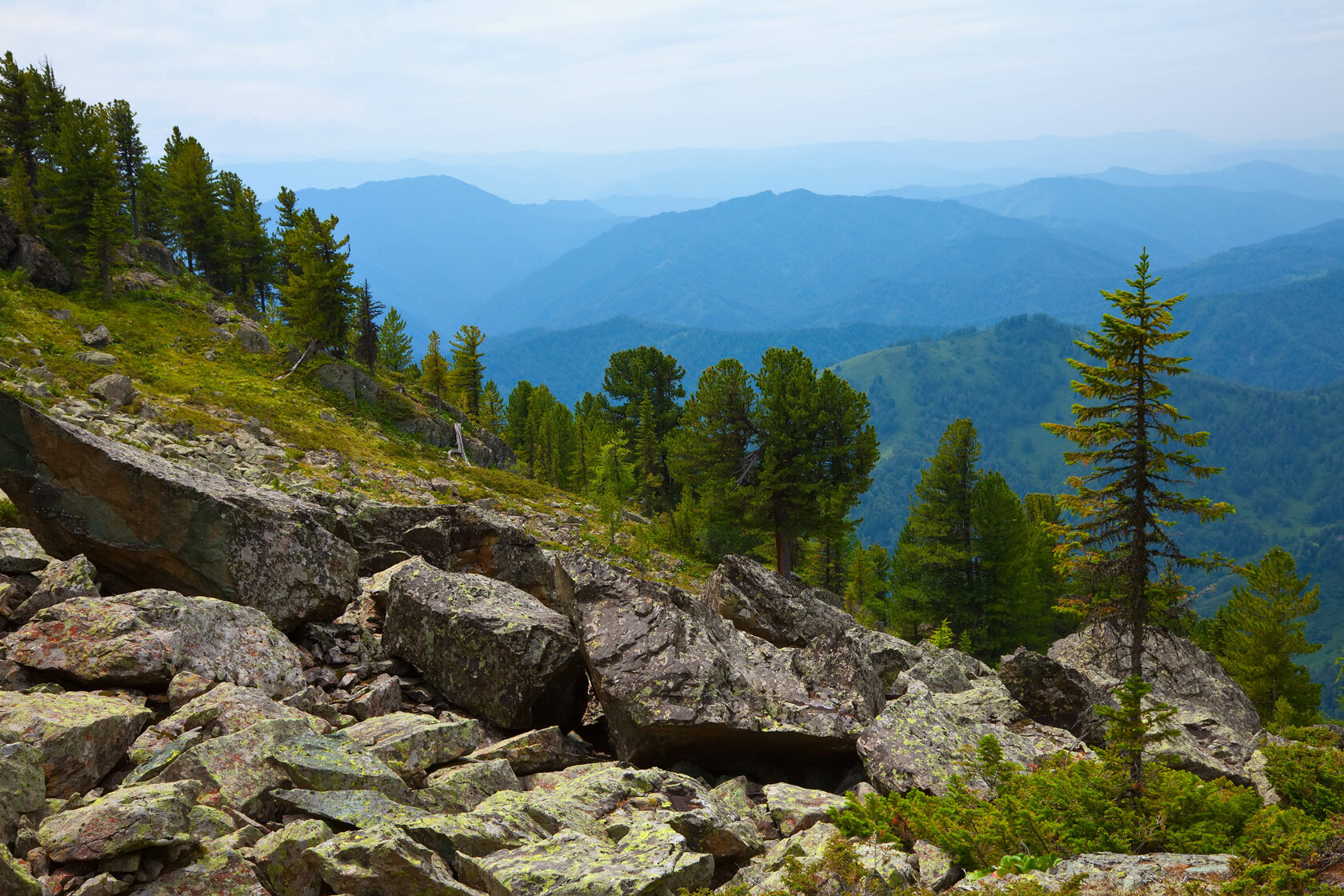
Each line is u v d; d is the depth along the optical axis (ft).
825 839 32.60
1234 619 173.88
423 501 192.34
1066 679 54.49
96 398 185.16
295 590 45.34
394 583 46.96
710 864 27.04
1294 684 158.20
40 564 40.86
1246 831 30.17
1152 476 74.90
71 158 276.21
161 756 27.45
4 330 211.61
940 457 173.68
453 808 30.58
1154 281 71.72
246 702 32.01
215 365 261.24
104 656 32.58
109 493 42.09
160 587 43.37
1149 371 72.18
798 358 174.81
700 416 177.06
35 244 267.18
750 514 172.96
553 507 233.55
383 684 41.29
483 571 65.05
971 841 29.71
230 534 42.86
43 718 26.55
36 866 21.01
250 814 26.22
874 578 213.66
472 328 383.24
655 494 304.09
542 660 43.21
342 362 279.28
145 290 294.87
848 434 170.30
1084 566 78.59
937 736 42.55
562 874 24.36
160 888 21.81
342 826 25.90
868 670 51.39
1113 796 33.19
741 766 43.45
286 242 282.97
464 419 337.31
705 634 45.27
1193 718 60.34
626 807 32.60
